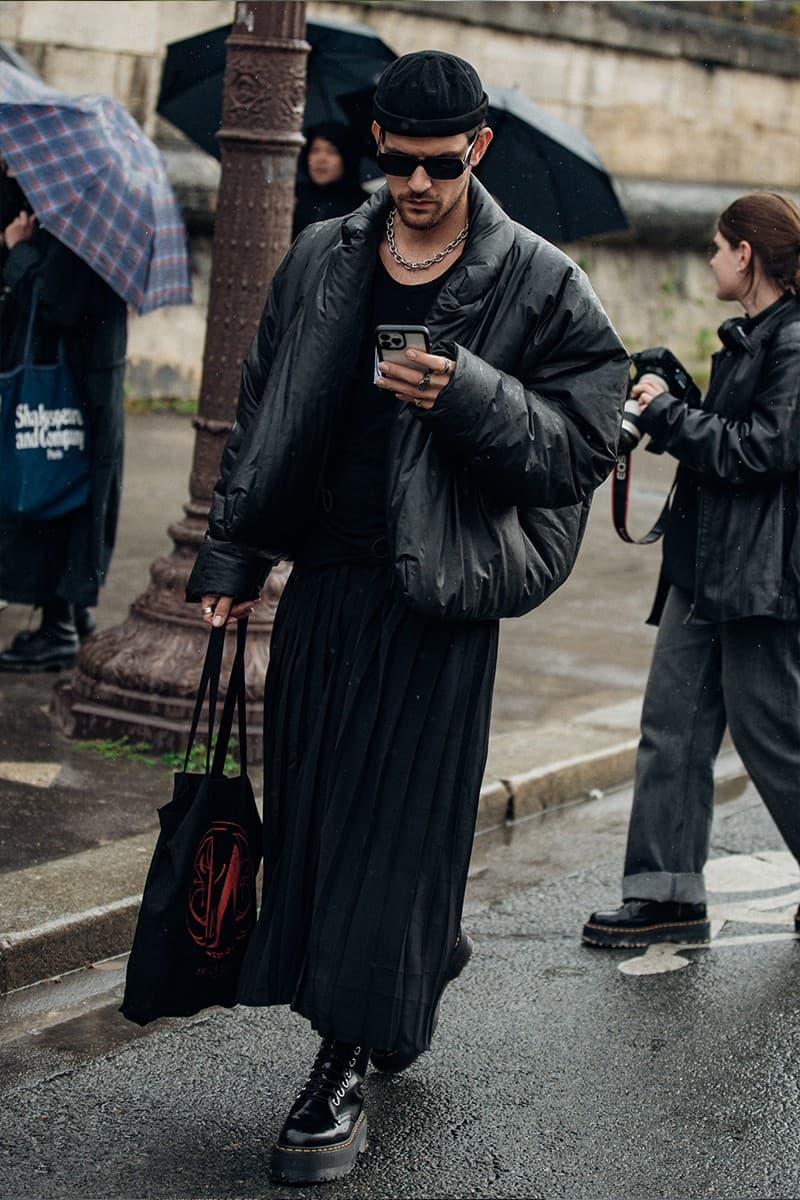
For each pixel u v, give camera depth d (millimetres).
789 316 4844
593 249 19859
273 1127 3975
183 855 3758
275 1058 4371
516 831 6414
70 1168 3730
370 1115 4035
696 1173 3812
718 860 6152
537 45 18578
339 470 3711
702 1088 4254
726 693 5074
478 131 3518
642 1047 4496
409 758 3664
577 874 5941
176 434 14320
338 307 3588
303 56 6430
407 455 3516
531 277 3594
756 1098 4207
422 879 3674
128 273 6949
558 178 8930
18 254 6949
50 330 6988
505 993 4840
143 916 3775
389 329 3320
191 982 3807
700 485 4961
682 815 5195
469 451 3445
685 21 20469
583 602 9977
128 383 15266
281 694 3793
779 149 22391
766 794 5086
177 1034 4500
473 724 3740
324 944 3641
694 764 5184
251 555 3850
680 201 20594
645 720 5230
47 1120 3969
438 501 3512
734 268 4922
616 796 6934
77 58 14359
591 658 8672
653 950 5203
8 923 4824
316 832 3729
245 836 3840
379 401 3654
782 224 4848
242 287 6539
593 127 19703
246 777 3855
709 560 4922
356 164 8281
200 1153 3828
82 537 7258
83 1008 4652
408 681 3668
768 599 4844
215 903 3803
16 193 7320
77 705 6625
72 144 6961
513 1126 4012
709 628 5117
